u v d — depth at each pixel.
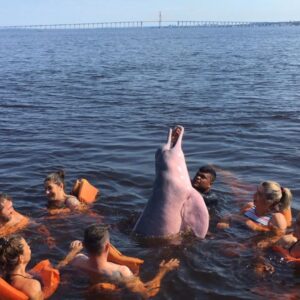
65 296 6.28
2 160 12.70
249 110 20.20
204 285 6.64
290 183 10.79
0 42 116.75
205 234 8.02
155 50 75.81
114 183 10.81
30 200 9.70
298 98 23.30
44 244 7.77
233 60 52.41
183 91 26.72
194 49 78.31
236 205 9.51
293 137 15.11
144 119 18.52
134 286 6.46
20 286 6.11
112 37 166.25
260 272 6.93
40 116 19.38
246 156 13.00
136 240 7.93
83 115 19.55
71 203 9.16
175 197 7.88
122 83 30.95
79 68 43.00
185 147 14.10
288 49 76.31
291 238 7.57
